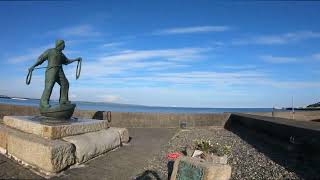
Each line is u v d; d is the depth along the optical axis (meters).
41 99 10.44
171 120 21.69
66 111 10.49
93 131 10.73
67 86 11.38
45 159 7.46
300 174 8.46
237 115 22.55
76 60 11.93
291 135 12.28
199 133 19.09
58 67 10.89
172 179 7.48
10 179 6.49
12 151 8.52
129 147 12.28
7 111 18.55
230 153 11.77
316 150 9.78
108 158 9.87
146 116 20.75
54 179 7.06
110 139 11.02
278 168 9.27
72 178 7.32
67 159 8.04
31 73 11.11
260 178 8.41
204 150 9.77
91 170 8.24
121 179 7.85
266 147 13.19
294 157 10.65
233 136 17.62
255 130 17.86
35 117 10.72
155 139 15.39
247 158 10.99
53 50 10.88
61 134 8.87
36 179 6.83
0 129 9.44
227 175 7.30
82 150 8.80
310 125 12.76
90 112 18.64
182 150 12.52
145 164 9.74
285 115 30.36
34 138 8.32
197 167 7.16
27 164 7.89
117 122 19.72
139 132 17.75
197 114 22.55
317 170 8.64
